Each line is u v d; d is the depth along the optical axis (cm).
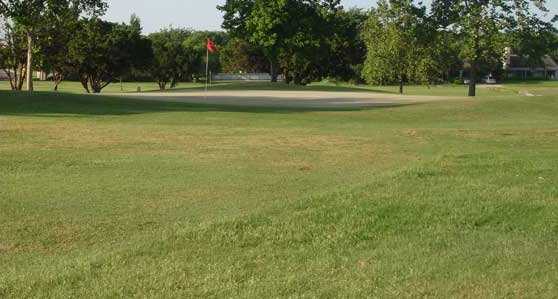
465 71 9000
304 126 1852
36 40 4856
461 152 1166
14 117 1948
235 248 564
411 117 2352
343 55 7500
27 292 464
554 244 569
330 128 1800
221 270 506
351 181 922
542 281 473
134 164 1080
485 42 4603
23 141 1374
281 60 6662
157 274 497
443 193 752
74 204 768
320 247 566
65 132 1560
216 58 8850
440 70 5400
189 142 1399
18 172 986
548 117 2434
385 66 5588
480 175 870
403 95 4262
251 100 3234
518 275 486
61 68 5825
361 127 1869
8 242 611
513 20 4591
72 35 5247
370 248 564
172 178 952
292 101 3222
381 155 1230
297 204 711
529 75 11412
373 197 732
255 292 459
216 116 2119
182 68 7044
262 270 507
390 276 487
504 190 768
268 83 5428
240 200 796
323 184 909
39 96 2491
